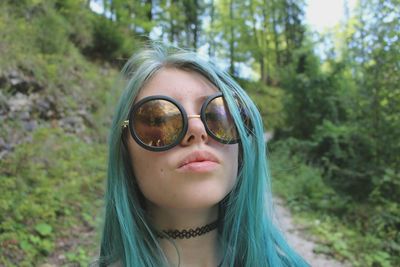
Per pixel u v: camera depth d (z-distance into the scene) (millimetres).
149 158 772
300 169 6805
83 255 3051
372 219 4582
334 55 9617
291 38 25172
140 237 866
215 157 769
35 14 8492
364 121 5414
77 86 7578
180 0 20203
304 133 9266
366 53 5266
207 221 896
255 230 913
